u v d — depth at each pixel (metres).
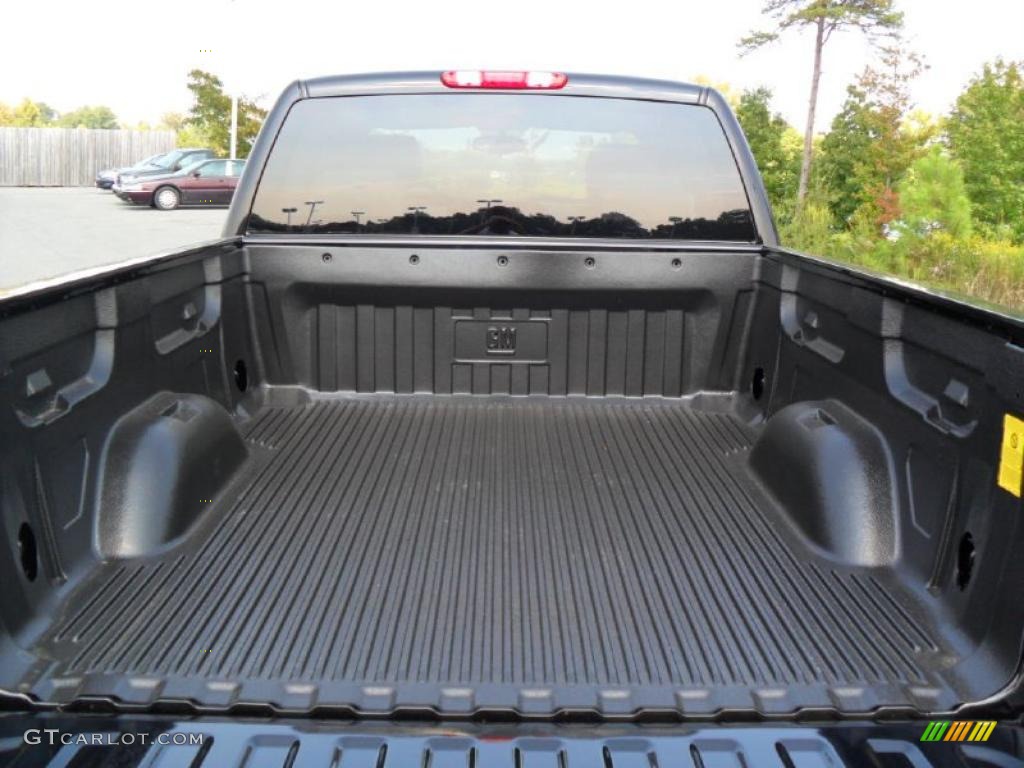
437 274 3.71
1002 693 1.85
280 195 3.70
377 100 3.64
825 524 2.66
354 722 1.87
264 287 3.73
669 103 3.65
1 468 2.01
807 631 2.26
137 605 2.32
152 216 28.77
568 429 3.63
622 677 2.08
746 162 3.69
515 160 3.67
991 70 20.06
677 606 2.40
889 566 2.54
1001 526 1.97
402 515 2.91
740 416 3.77
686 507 2.98
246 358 3.75
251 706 1.93
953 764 1.67
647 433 3.60
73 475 2.40
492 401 3.86
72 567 2.37
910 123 22.09
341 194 3.70
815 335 3.22
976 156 18.92
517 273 3.70
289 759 1.68
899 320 2.63
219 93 43.41
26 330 2.14
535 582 2.52
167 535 2.62
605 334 3.81
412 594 2.45
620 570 2.59
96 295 2.56
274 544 2.69
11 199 35.00
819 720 1.92
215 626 2.25
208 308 3.44
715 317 3.77
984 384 2.11
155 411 2.82
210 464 2.93
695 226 3.72
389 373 3.84
